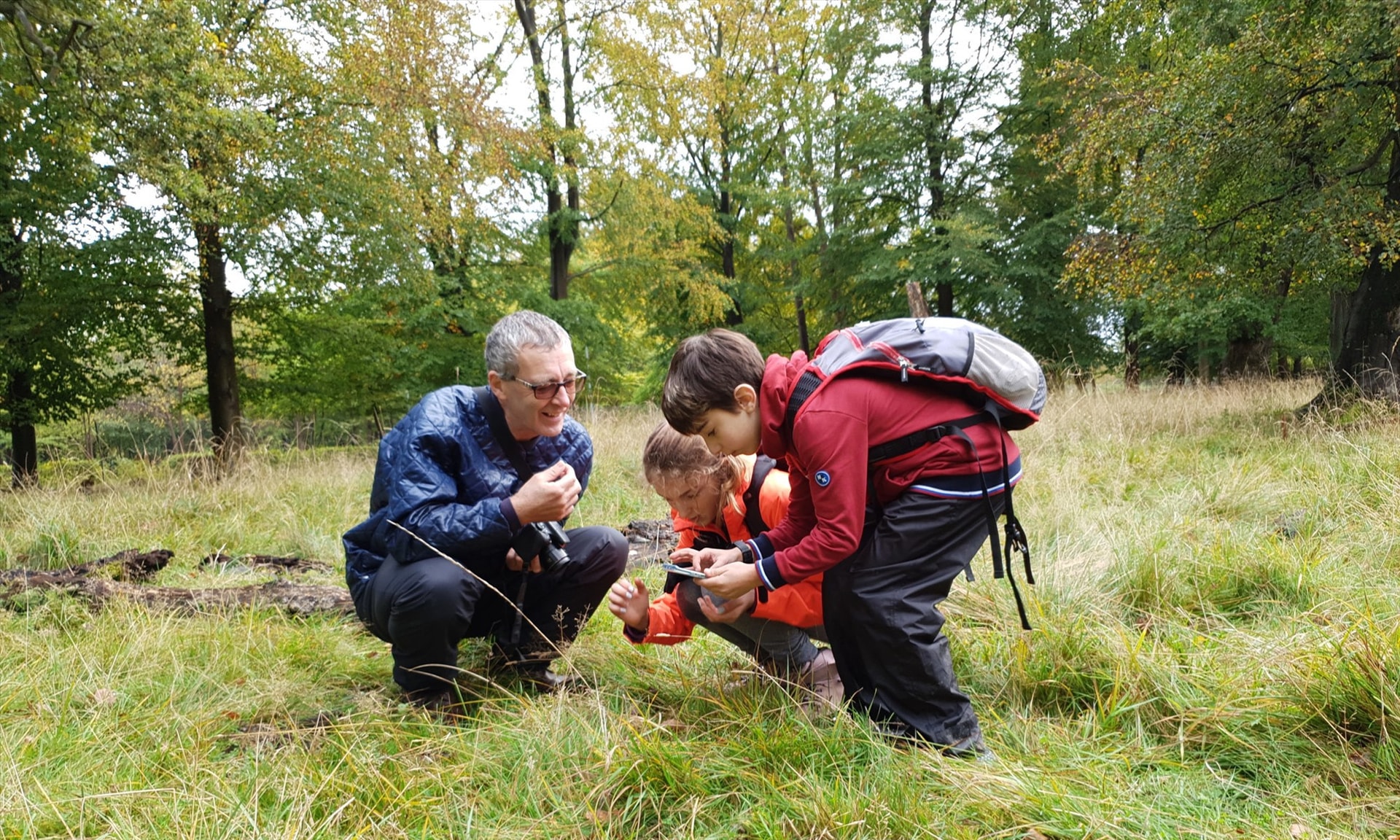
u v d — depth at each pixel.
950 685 1.99
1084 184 9.82
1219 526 3.71
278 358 13.59
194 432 8.09
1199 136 8.09
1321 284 9.90
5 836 1.64
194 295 12.02
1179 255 8.84
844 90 18.14
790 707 2.13
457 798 1.80
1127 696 2.11
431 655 2.36
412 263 11.45
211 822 1.70
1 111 7.69
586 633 2.97
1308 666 2.07
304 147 10.26
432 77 10.91
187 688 2.48
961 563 2.02
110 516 5.26
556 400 2.29
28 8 6.56
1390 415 6.42
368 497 6.21
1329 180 8.00
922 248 16.81
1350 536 3.52
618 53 15.34
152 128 7.80
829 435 1.90
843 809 1.65
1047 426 7.29
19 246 10.53
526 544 2.30
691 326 20.33
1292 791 1.73
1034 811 1.66
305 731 2.17
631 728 1.93
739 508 2.40
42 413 12.41
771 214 22.88
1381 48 7.43
